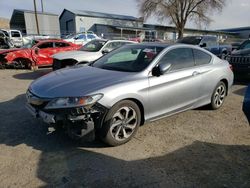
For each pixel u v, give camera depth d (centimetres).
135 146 388
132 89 382
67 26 4719
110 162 342
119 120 379
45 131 432
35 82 418
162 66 412
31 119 487
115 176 312
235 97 693
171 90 439
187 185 297
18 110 545
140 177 310
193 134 437
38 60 1213
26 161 341
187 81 467
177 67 462
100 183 298
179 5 4125
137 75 405
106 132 366
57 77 415
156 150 377
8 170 320
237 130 459
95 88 359
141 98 395
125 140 391
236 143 407
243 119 514
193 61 499
